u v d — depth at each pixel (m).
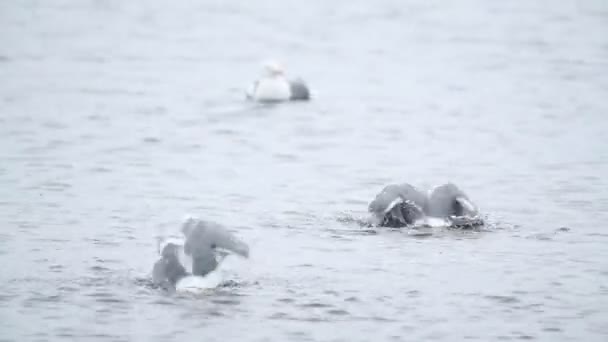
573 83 32.53
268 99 30.47
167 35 43.34
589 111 28.39
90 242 16.72
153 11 49.34
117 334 13.26
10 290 14.52
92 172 21.50
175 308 14.01
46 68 35.34
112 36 42.72
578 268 15.66
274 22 46.81
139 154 23.33
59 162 22.30
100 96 30.64
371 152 23.92
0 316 13.71
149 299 14.26
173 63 37.31
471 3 50.22
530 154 23.48
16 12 48.12
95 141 24.53
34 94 30.64
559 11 47.19
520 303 14.33
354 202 19.42
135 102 29.91
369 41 41.94
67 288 14.61
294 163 22.78
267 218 18.22
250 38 42.94
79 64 36.38
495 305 14.27
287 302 14.27
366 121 27.62
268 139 25.31
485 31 43.12
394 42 41.53
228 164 22.56
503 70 35.12
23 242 16.67
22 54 38.00
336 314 13.92
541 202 19.38
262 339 13.16
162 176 21.33
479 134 25.75
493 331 13.46
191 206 19.02
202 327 13.48
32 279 14.94
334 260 15.91
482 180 21.14
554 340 13.22
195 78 34.44
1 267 15.44
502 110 28.78
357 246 16.55
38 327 13.41
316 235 17.16
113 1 51.84
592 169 22.02
